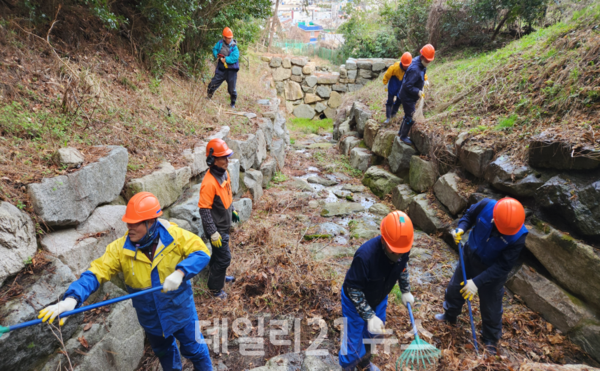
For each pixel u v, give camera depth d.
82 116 3.77
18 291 2.10
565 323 3.29
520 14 9.74
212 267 3.56
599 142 3.53
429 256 4.67
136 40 6.07
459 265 3.33
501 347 3.23
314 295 3.74
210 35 7.61
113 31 5.61
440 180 5.36
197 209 3.90
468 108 6.03
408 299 2.81
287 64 14.62
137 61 5.86
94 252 2.63
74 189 2.61
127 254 2.21
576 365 2.76
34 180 2.46
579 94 4.38
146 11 5.76
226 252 3.50
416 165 6.04
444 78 7.95
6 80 3.45
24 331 2.00
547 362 3.09
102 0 4.66
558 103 4.57
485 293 3.06
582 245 3.28
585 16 5.82
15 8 4.25
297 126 13.59
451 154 5.36
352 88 14.73
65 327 2.30
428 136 5.89
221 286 3.64
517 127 4.79
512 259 2.84
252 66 14.01
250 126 6.61
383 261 2.46
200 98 6.12
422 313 3.62
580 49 4.97
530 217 3.90
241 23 9.86
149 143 4.17
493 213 2.89
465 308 3.74
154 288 2.23
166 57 6.32
